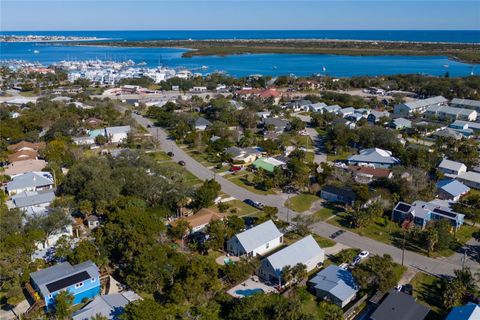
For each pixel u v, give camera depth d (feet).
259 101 625.00
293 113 580.71
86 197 260.21
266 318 161.79
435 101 595.47
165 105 591.37
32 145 386.11
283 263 198.29
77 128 439.22
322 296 185.88
